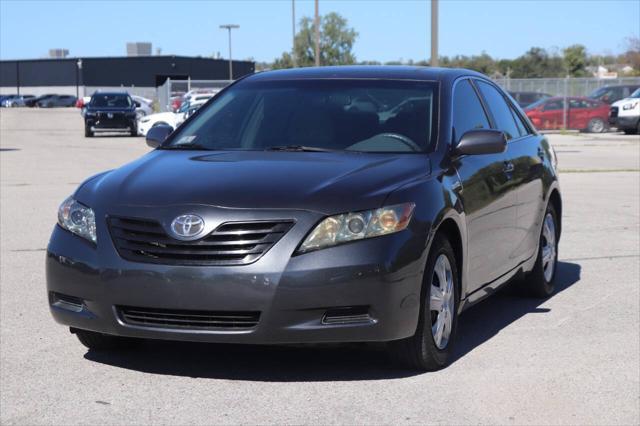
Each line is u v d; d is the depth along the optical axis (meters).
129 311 4.80
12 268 8.23
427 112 5.75
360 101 5.91
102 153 24.52
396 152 5.47
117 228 4.82
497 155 6.17
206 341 4.66
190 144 5.91
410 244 4.72
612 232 10.39
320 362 5.25
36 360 5.34
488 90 6.72
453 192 5.24
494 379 4.98
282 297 4.52
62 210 5.18
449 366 5.21
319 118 5.82
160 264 4.64
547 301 7.06
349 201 4.67
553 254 7.34
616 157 22.53
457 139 5.70
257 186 4.81
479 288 5.77
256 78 6.50
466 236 5.40
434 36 17.98
